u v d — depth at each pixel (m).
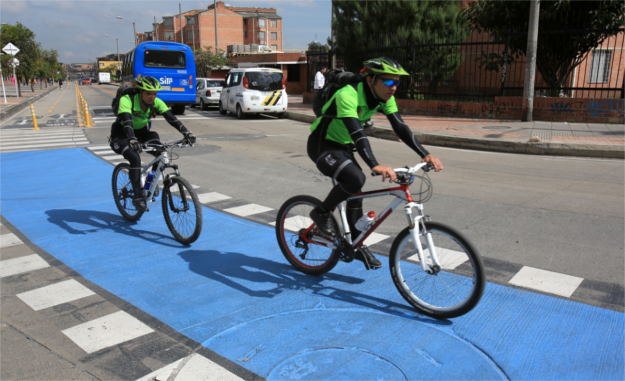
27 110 24.19
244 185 7.22
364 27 19.11
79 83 111.88
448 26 17.44
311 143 3.54
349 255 3.61
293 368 2.60
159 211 5.99
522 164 8.51
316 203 3.76
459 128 12.45
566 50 14.61
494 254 4.23
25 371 2.60
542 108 13.59
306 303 3.40
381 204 5.98
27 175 8.20
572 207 5.64
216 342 2.88
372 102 3.20
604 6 13.50
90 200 6.56
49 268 4.15
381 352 2.74
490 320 3.09
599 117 12.77
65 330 3.05
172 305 3.40
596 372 2.52
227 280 3.84
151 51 19.11
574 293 3.44
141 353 2.77
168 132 13.90
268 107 17.84
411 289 3.30
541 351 2.72
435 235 3.14
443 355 2.71
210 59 41.88
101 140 12.30
